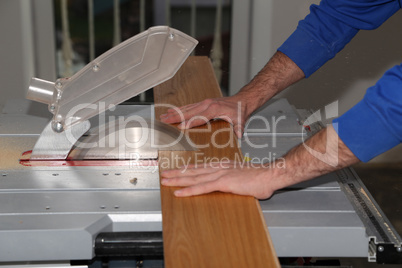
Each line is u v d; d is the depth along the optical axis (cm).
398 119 90
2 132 132
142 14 325
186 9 369
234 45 278
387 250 99
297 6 268
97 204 103
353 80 250
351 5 138
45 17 268
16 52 269
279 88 143
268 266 85
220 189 104
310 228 97
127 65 112
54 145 120
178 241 91
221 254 88
